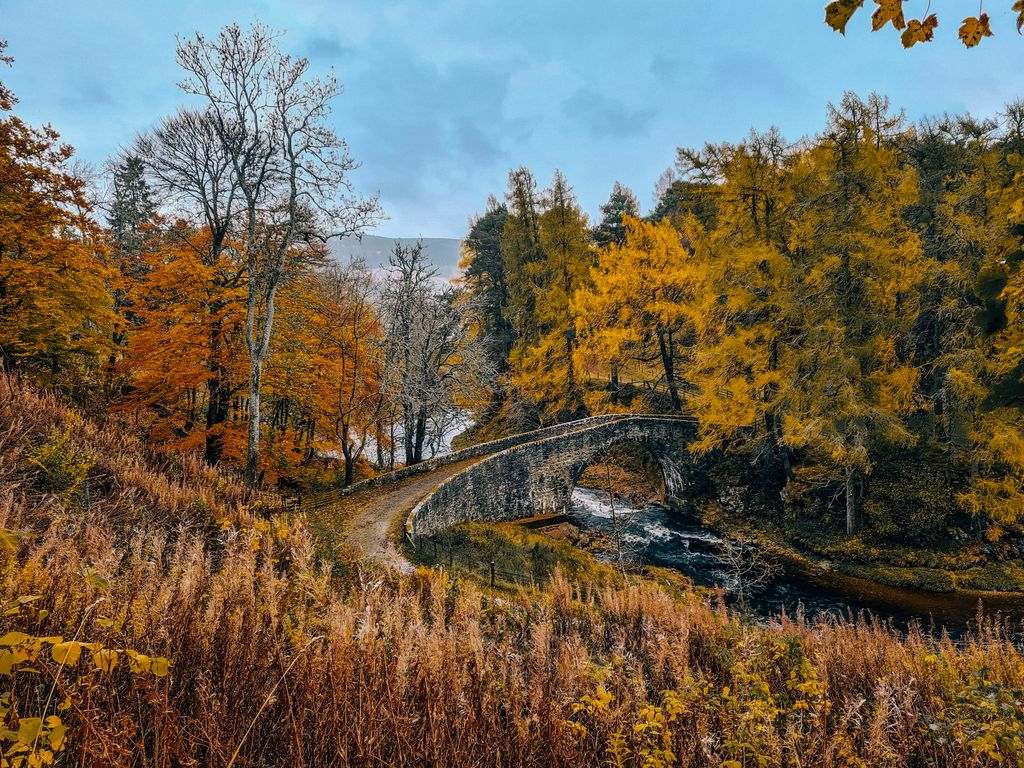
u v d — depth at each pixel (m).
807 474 21.72
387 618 4.52
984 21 1.58
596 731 3.73
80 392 17.42
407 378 24.23
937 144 23.45
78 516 6.53
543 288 33.56
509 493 21.09
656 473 28.66
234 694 2.98
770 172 21.28
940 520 18.66
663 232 26.20
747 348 20.98
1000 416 16.23
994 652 6.95
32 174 13.48
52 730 1.85
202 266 15.99
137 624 3.19
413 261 24.08
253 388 15.27
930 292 19.97
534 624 6.55
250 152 15.55
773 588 17.25
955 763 4.18
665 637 5.73
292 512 11.62
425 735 2.96
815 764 3.73
